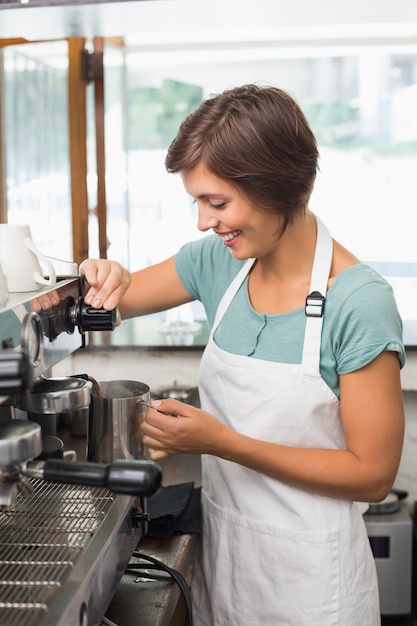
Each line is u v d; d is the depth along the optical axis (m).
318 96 4.12
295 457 1.08
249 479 1.18
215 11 1.67
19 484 0.72
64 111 3.37
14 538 0.85
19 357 0.63
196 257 1.38
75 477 0.70
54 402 0.84
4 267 0.88
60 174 3.42
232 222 1.02
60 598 0.72
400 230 4.09
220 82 4.09
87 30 1.84
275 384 1.13
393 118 4.11
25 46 3.27
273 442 1.14
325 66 4.08
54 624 0.67
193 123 1.01
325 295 1.11
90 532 0.87
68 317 0.96
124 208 3.78
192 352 2.22
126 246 3.82
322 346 1.10
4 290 0.77
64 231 3.47
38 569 0.78
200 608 1.31
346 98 4.11
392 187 4.12
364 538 1.20
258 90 1.02
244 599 1.20
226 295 1.25
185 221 4.11
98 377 2.26
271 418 1.14
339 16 1.80
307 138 1.03
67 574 0.77
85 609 0.76
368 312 1.05
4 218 3.42
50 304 0.87
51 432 1.17
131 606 1.00
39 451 0.70
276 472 1.09
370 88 4.09
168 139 4.12
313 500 1.13
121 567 0.93
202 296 1.39
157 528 1.24
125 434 1.08
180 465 1.84
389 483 1.08
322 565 1.13
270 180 0.99
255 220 1.03
